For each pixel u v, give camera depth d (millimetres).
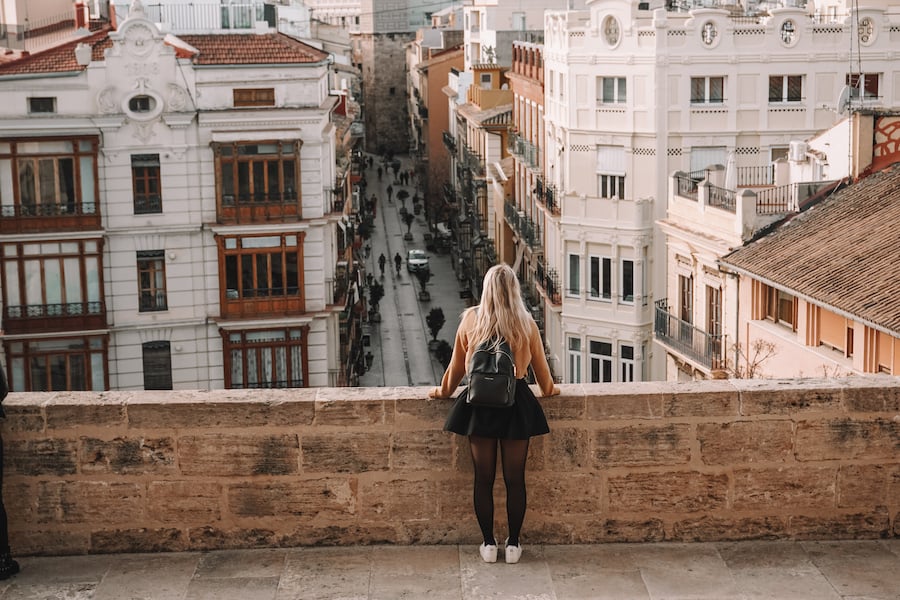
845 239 31422
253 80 43594
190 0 50406
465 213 95250
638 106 51156
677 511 10352
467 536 10328
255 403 10172
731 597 9531
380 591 9617
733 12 56562
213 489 10250
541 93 61438
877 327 26047
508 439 9664
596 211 51094
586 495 10297
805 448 10352
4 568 9906
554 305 53688
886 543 10422
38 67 42781
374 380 67938
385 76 180500
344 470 10227
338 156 61406
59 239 43219
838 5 57344
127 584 9820
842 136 36906
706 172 41594
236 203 44094
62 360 44125
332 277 47250
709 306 38000
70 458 10211
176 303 44531
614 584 9711
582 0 80750
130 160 43406
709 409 10266
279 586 9734
